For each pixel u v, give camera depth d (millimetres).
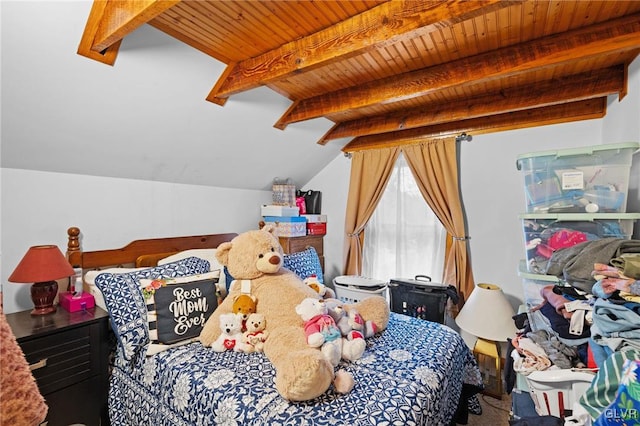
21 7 1151
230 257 1900
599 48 1391
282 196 3211
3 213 1751
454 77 1758
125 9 1198
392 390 1262
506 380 1763
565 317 1288
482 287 2400
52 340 1527
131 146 2029
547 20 1373
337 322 1675
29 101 1495
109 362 1771
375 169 3092
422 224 2939
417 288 2529
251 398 1203
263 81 1731
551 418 1078
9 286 1781
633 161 1738
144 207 2375
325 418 1100
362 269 3260
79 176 2031
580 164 1628
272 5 1319
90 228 2092
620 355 948
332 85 2109
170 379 1413
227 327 1621
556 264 1402
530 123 2398
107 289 1659
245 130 2418
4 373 317
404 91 1924
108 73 1536
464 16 1135
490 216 2590
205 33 1516
